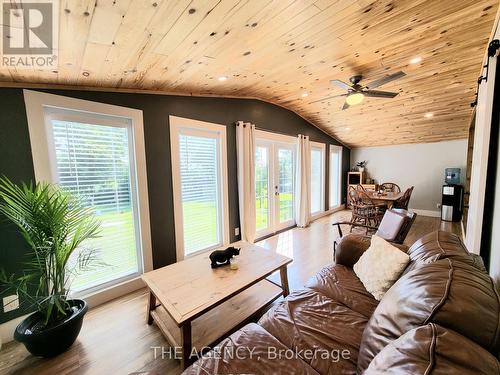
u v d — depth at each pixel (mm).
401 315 872
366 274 1674
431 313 761
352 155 7160
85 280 2221
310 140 5262
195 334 1741
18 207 1484
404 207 4418
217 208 3432
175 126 2791
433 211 5828
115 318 2023
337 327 1244
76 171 2121
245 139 3604
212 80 2623
